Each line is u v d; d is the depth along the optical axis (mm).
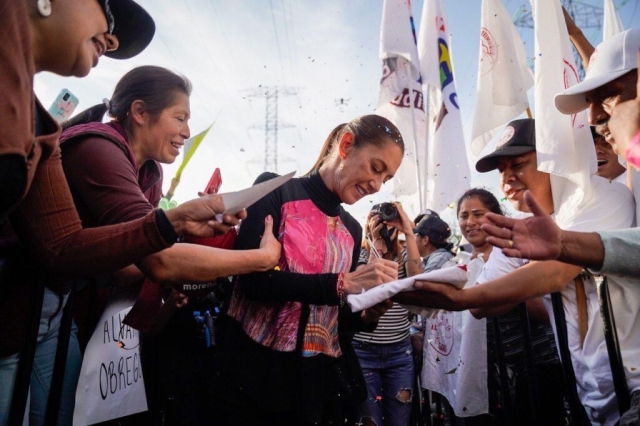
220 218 1221
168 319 2215
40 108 1143
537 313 2379
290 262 1653
